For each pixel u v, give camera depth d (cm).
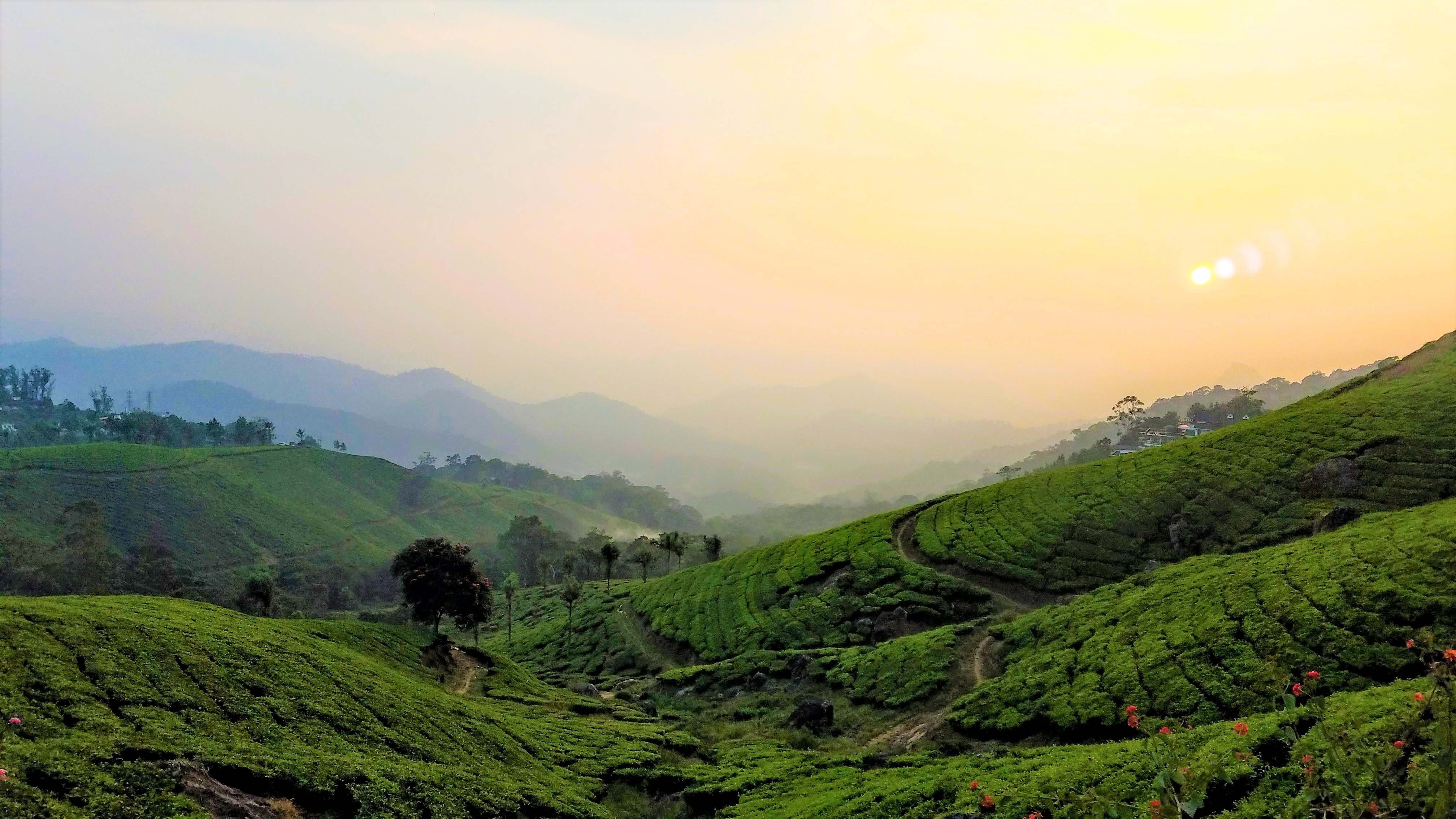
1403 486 6769
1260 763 2588
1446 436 7138
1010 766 3781
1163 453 9756
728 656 8644
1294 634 4188
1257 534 7150
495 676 7731
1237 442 8900
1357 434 7788
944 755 4709
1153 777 2772
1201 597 5172
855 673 6681
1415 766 1100
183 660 3788
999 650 6197
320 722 3844
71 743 2642
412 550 8331
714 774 4984
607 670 9775
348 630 6812
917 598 8125
